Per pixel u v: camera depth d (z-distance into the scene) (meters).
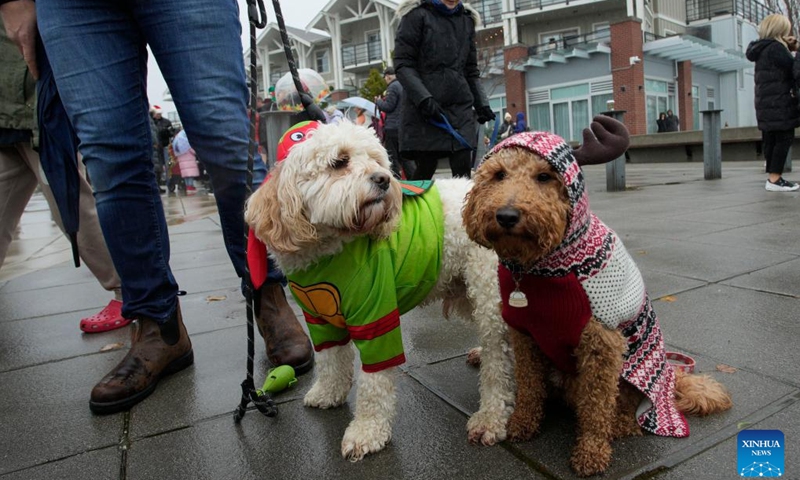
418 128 4.97
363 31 37.75
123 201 2.57
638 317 2.08
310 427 2.30
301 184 2.10
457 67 4.96
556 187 1.85
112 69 2.46
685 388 2.22
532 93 28.69
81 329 3.57
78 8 2.38
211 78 2.48
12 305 4.35
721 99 32.84
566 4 28.72
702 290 3.64
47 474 2.03
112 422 2.38
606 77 26.30
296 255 2.17
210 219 9.02
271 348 2.86
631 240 5.32
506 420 2.18
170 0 2.40
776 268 4.01
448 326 3.35
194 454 2.12
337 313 2.17
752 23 35.31
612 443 2.04
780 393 2.29
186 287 4.60
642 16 27.81
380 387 2.15
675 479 1.82
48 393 2.68
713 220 6.05
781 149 7.87
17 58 3.08
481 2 32.97
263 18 2.69
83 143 2.48
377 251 2.15
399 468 1.99
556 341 1.96
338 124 2.28
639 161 17.08
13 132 3.21
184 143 15.34
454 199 2.42
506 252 1.81
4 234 3.48
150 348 2.66
